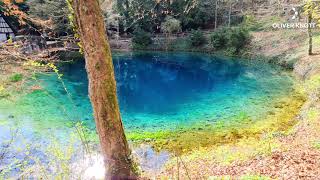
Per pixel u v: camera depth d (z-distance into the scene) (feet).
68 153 22.59
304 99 71.82
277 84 90.33
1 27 111.96
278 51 123.85
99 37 20.13
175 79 115.44
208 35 162.20
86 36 20.11
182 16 161.27
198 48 158.61
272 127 55.77
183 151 47.62
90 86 21.39
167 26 153.17
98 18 19.90
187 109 72.69
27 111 64.95
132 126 60.90
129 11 151.33
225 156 38.17
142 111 72.79
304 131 44.52
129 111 73.10
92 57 20.44
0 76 63.57
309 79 82.17
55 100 75.87
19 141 39.83
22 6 102.12
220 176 28.02
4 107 65.77
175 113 69.87
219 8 171.22
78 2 19.56
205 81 108.06
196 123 61.57
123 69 135.95
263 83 93.71
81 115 65.41
